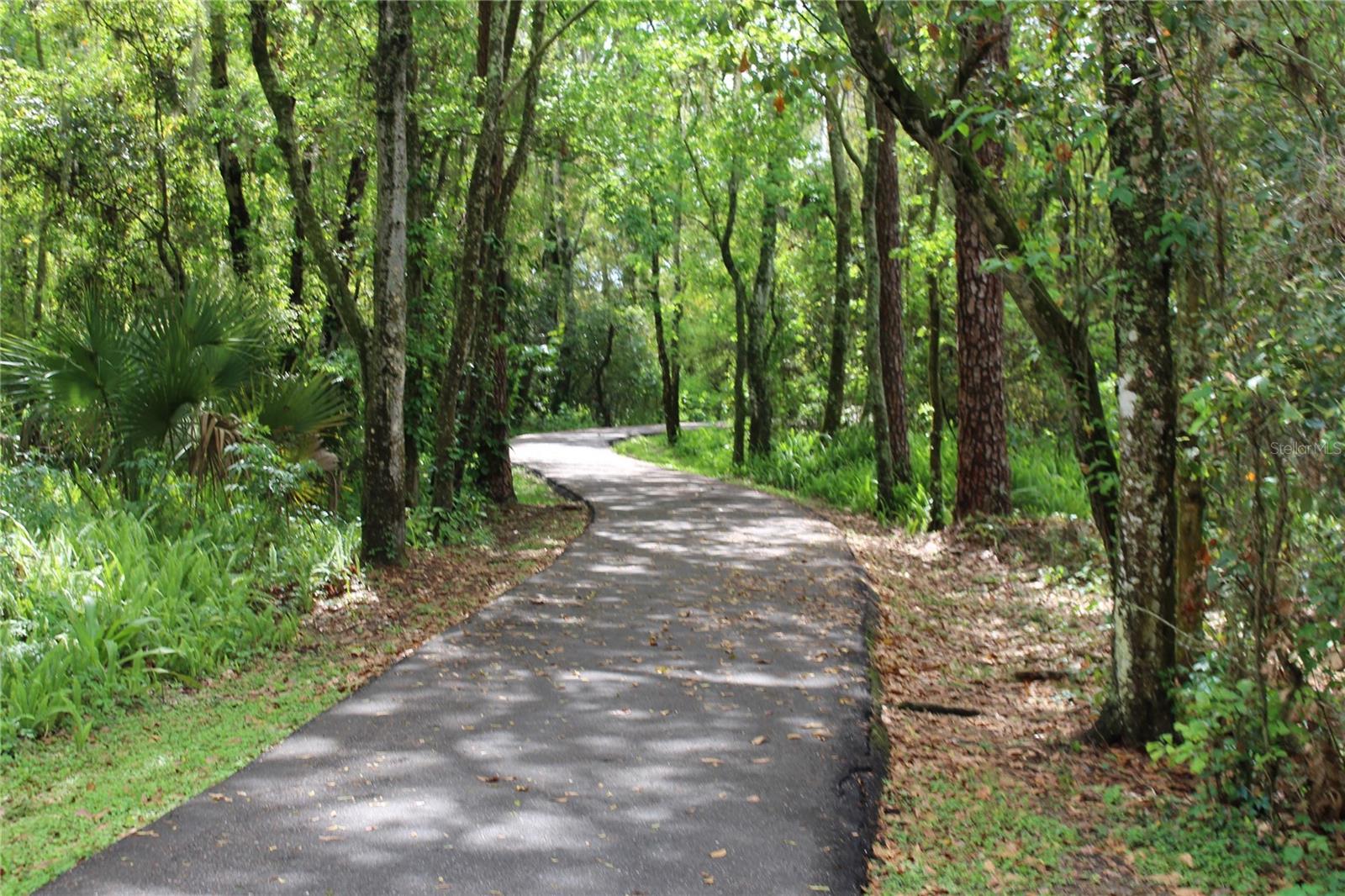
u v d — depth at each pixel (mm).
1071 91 6355
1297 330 4484
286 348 16734
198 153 18969
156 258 19797
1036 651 8781
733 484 23281
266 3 12414
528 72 14727
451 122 15305
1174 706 5941
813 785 5316
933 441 15195
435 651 7945
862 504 18562
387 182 11211
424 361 16125
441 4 15703
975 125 6555
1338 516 4684
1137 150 5574
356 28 15352
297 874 4215
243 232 18328
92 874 4211
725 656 7930
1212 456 5281
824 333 31375
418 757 5617
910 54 7559
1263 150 5207
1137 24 5477
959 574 12414
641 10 18703
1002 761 6031
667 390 36188
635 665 7617
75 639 7074
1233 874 4508
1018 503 15266
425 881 4172
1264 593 4934
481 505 16906
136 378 10141
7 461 11422
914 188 20734
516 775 5371
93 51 18031
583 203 32438
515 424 46344
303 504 11422
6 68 17344
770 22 7551
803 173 25609
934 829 5004
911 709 7055
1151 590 5926
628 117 21297
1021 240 6273
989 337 14227
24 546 8133
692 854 4480
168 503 10047
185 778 5379
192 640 7605
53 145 17953
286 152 12258
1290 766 5043
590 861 4387
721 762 5629
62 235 20078
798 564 12125
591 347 53312
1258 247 4855
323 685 7219
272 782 5242
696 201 28484
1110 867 4605
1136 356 5742
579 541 13914
